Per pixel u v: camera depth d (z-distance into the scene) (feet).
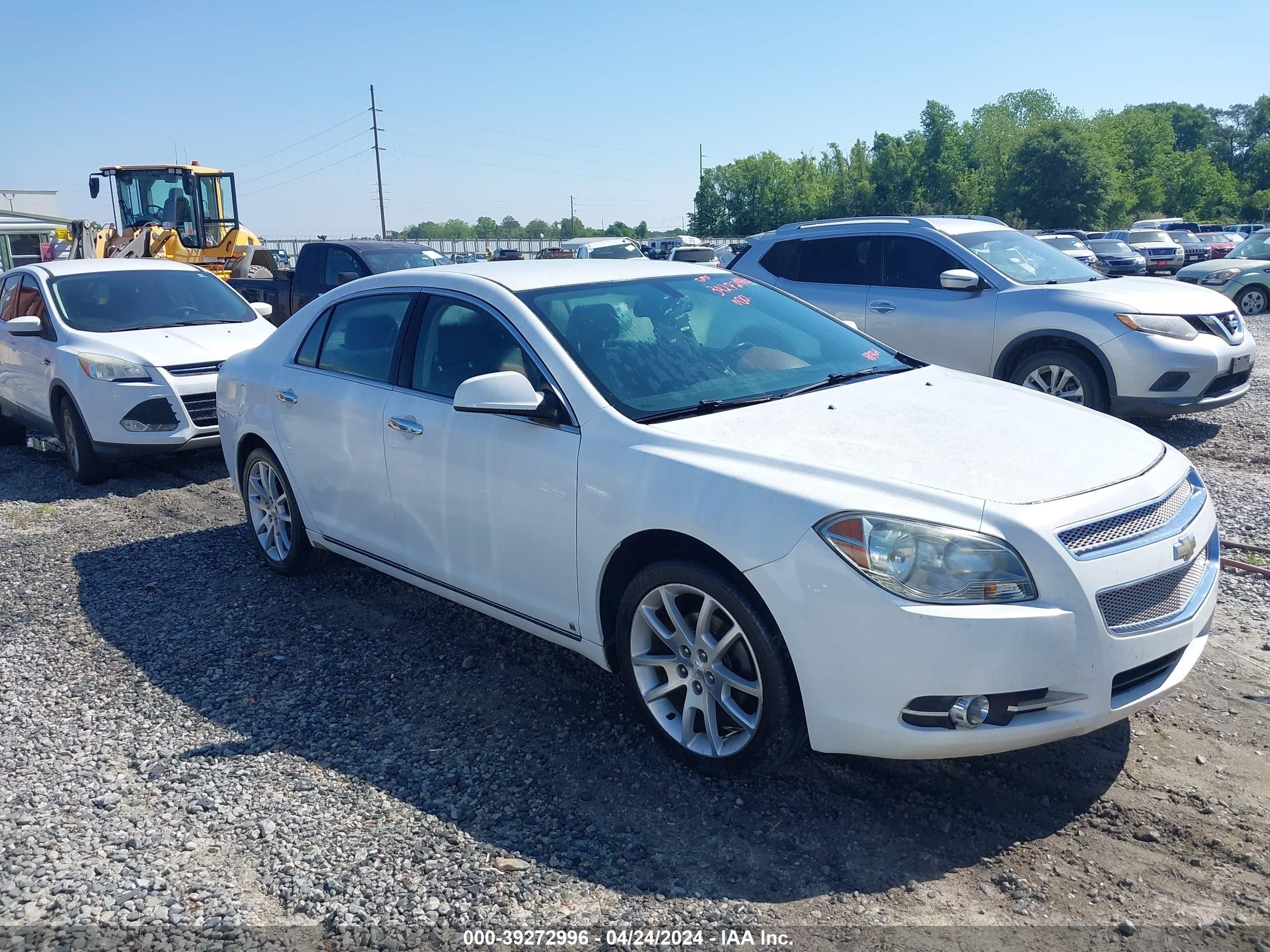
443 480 13.34
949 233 28.37
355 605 16.70
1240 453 24.35
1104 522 9.68
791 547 9.69
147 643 15.46
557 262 15.30
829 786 10.78
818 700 9.75
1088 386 25.41
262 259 65.57
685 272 15.17
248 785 11.27
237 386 17.94
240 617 16.35
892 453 10.49
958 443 10.80
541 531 12.13
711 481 10.40
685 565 10.61
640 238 349.20
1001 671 9.06
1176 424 28.07
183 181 66.90
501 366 12.96
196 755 12.00
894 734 9.43
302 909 9.14
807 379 13.11
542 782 11.13
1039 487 9.89
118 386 24.76
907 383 13.29
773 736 10.25
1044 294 26.12
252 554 19.54
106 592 17.75
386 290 15.25
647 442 11.14
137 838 10.32
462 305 13.83
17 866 9.87
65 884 9.55
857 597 9.34
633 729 12.20
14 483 27.30
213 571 18.67
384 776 11.39
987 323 26.78
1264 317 56.90
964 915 8.73
